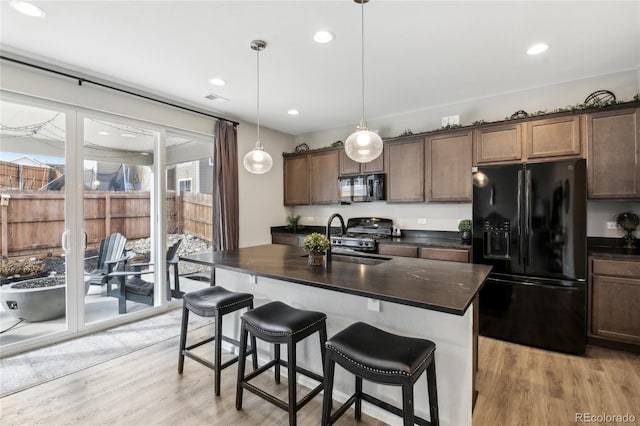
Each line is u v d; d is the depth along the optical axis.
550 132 3.15
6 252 2.76
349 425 1.84
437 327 1.73
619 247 3.03
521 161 3.31
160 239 3.75
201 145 4.27
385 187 4.31
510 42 2.50
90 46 2.52
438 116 4.12
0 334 2.74
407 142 4.09
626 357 2.64
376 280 1.84
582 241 2.69
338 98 3.76
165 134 3.79
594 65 2.93
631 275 2.64
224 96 3.66
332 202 4.83
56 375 2.39
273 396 2.00
